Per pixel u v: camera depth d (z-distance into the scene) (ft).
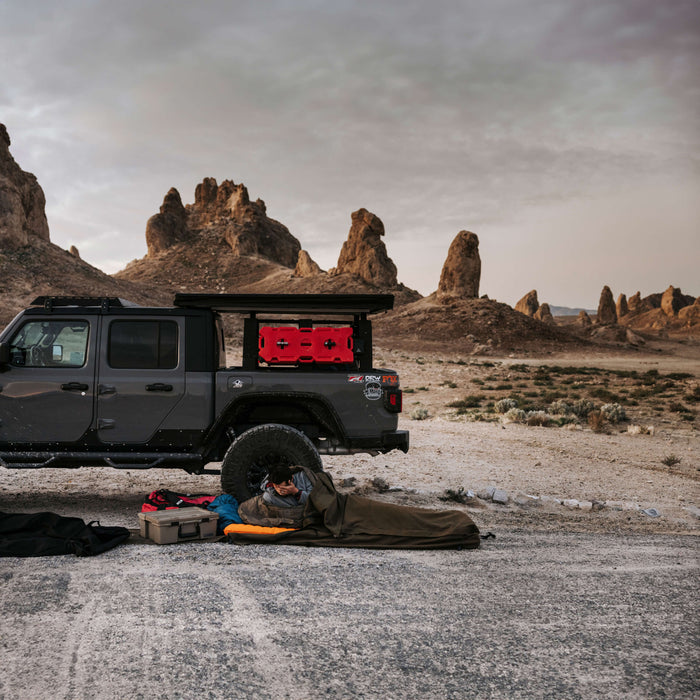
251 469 19.57
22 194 346.54
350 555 15.85
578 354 284.41
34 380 19.40
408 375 138.51
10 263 307.58
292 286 514.68
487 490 27.04
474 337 300.81
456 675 9.64
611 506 26.86
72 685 8.82
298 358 20.80
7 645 9.96
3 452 19.39
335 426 20.54
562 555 17.15
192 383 19.95
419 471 32.65
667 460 39.01
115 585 12.85
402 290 481.46
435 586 13.76
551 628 11.68
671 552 18.43
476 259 365.61
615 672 9.96
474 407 79.10
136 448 19.90
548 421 59.41
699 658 10.62
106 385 19.63
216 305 20.36
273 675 9.40
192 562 14.65
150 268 650.02
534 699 8.99
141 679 9.07
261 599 12.49
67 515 20.06
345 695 8.89
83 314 19.93
